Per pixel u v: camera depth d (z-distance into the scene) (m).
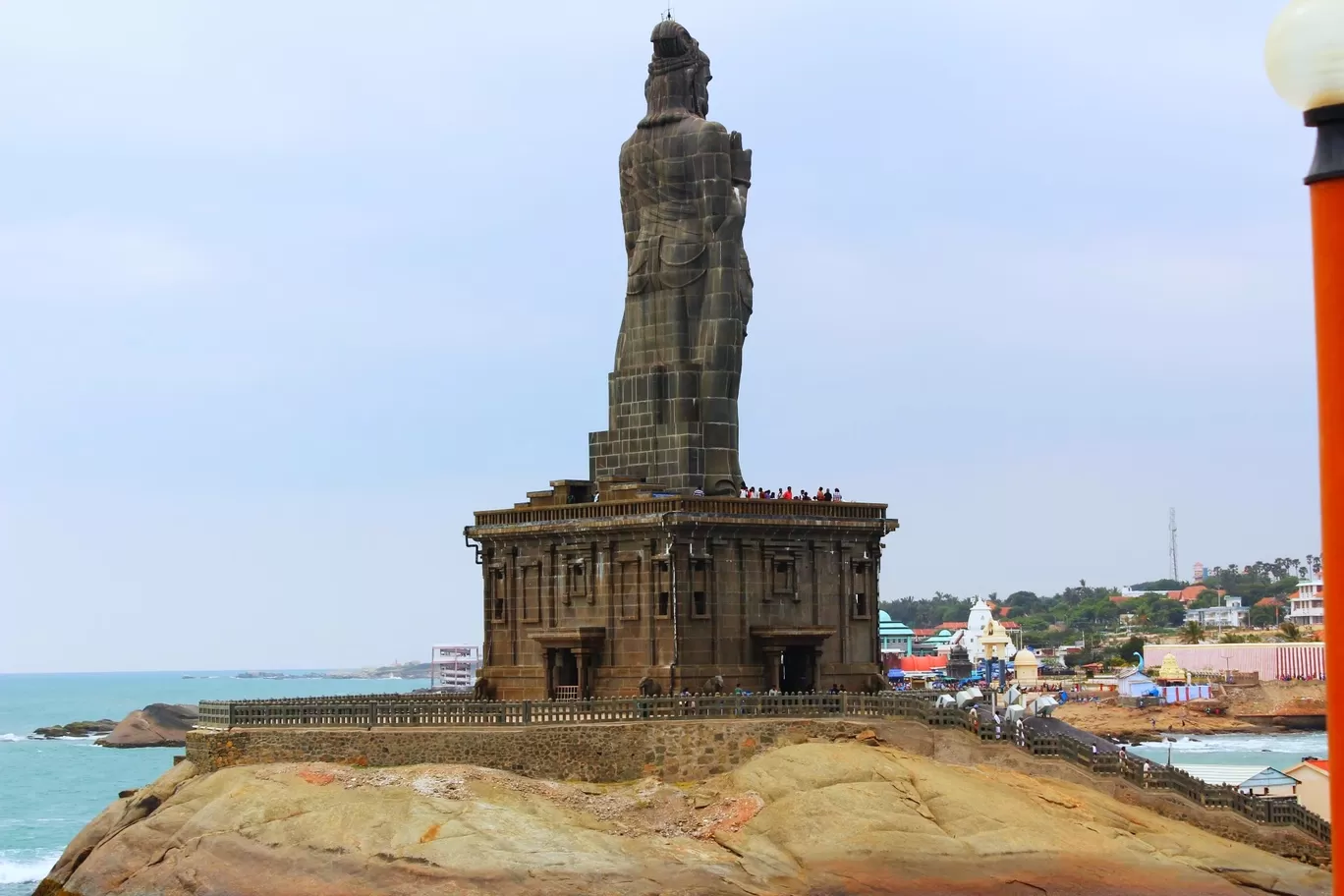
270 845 72.81
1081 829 71.88
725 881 68.50
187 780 82.81
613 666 89.25
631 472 94.12
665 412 92.81
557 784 77.75
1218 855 71.75
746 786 75.06
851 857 69.88
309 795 75.31
